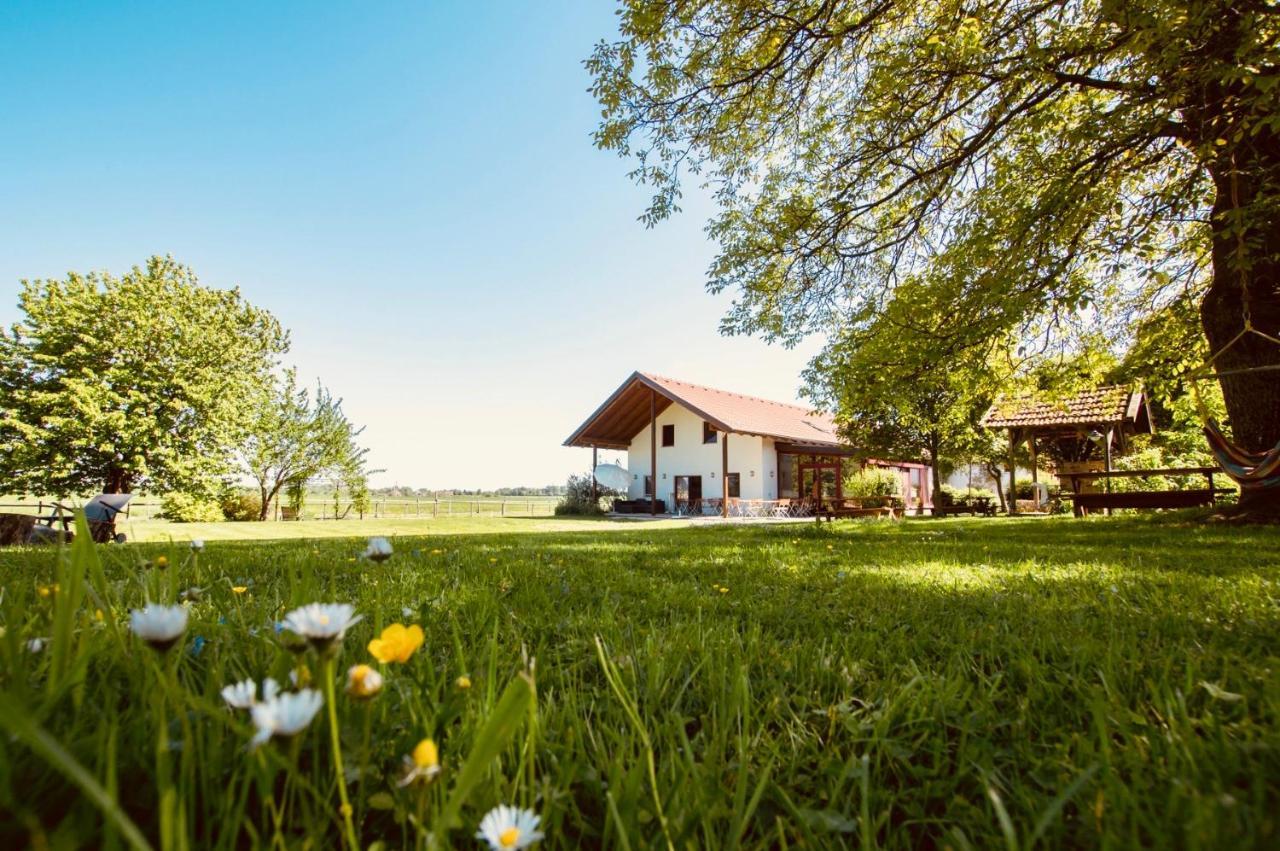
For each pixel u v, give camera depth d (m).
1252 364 7.79
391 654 0.67
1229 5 5.12
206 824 0.62
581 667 1.52
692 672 1.46
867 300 9.50
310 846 0.61
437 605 2.26
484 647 1.52
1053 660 1.66
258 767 0.62
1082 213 7.18
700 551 5.25
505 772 0.89
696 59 7.68
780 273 9.88
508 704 0.57
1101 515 12.12
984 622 2.20
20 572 2.85
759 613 2.38
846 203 8.97
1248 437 7.94
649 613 2.38
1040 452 24.83
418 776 0.55
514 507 38.88
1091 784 0.90
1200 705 1.29
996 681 1.42
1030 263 7.64
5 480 22.19
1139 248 7.07
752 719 1.20
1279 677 1.36
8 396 22.89
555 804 0.77
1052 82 6.75
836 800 0.89
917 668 1.55
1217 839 0.67
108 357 24.66
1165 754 1.00
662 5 6.95
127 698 0.96
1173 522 8.27
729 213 10.10
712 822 0.83
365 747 0.68
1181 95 5.51
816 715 1.24
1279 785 0.88
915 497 34.62
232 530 17.84
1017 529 8.77
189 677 0.96
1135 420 21.09
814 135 9.19
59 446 22.88
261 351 29.97
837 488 29.23
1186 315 9.74
